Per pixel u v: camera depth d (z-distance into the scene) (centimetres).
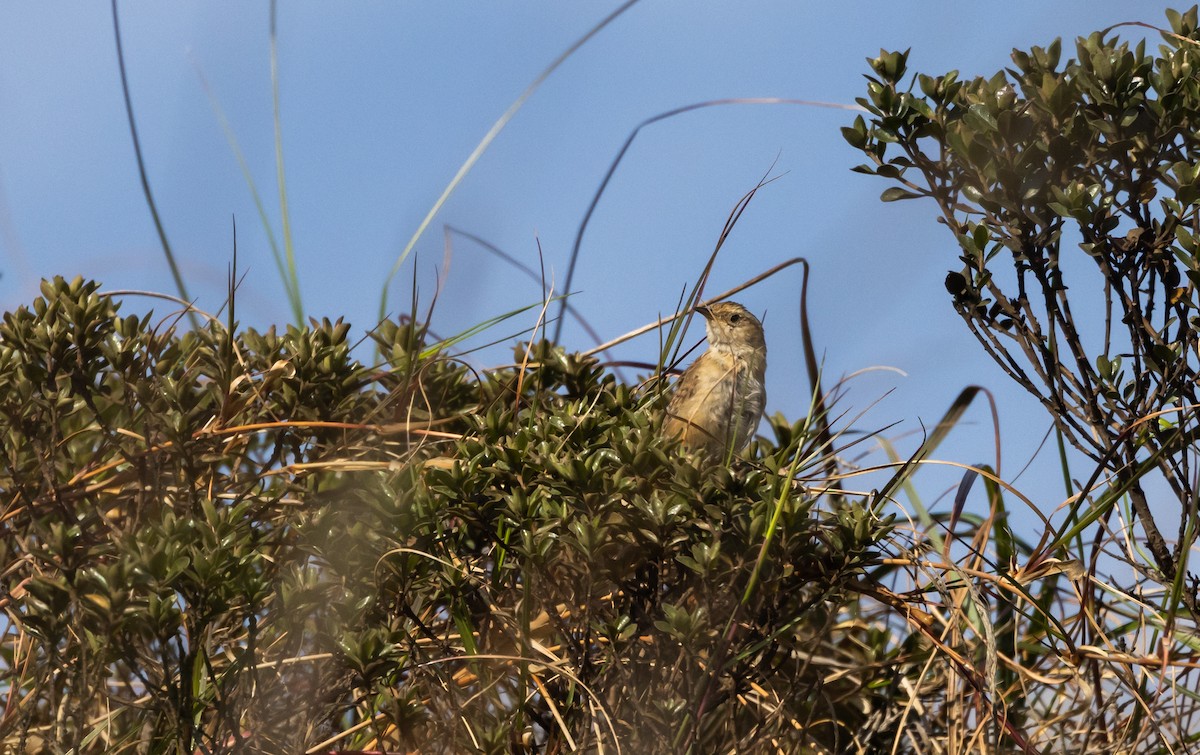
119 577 481
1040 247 554
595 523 518
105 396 621
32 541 586
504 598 582
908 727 607
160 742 508
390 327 724
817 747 596
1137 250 544
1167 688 575
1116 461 570
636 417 597
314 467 601
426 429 659
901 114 564
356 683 529
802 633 661
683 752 510
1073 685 625
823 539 546
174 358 655
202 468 598
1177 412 559
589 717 523
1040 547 597
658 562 532
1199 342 555
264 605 550
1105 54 537
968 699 595
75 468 642
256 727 522
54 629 489
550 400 718
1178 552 577
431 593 572
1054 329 557
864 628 664
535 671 555
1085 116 538
